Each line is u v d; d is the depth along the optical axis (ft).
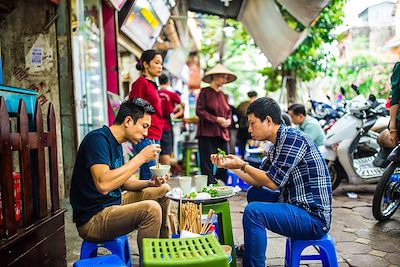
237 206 17.11
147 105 8.76
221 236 9.84
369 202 17.34
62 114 15.81
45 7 15.66
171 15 28.35
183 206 9.24
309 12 19.71
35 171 8.07
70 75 15.74
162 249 6.66
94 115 18.42
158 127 13.96
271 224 8.59
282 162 8.79
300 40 23.61
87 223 8.44
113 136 8.68
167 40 35.63
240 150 27.32
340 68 34.01
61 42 15.70
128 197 10.11
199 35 42.75
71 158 15.80
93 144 8.26
